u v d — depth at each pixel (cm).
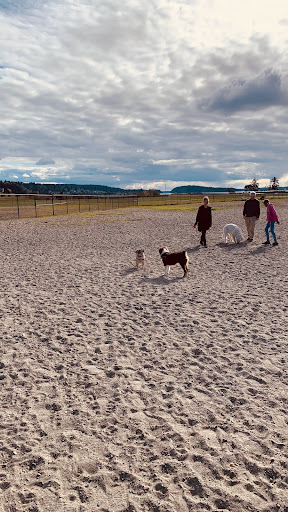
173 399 378
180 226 2055
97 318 623
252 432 321
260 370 434
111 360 470
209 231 1777
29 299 733
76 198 6844
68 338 539
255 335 532
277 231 1694
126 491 260
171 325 586
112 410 362
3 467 288
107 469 283
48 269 1010
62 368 452
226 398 377
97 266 1048
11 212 3709
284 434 316
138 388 401
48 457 297
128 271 982
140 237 1633
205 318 612
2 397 390
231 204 4347
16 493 260
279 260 1043
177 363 458
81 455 299
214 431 325
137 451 302
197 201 5612
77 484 268
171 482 268
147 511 242
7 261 1123
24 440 319
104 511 243
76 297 746
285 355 468
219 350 491
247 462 285
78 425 338
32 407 370
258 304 674
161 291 783
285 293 734
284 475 270
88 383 413
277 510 239
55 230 1970
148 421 343
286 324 571
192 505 246
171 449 302
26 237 1692
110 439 319
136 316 631
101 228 2030
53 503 250
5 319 620
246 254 1155
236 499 249
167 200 6222
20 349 505
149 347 505
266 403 365
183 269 934
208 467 282
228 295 738
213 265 1023
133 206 4541
